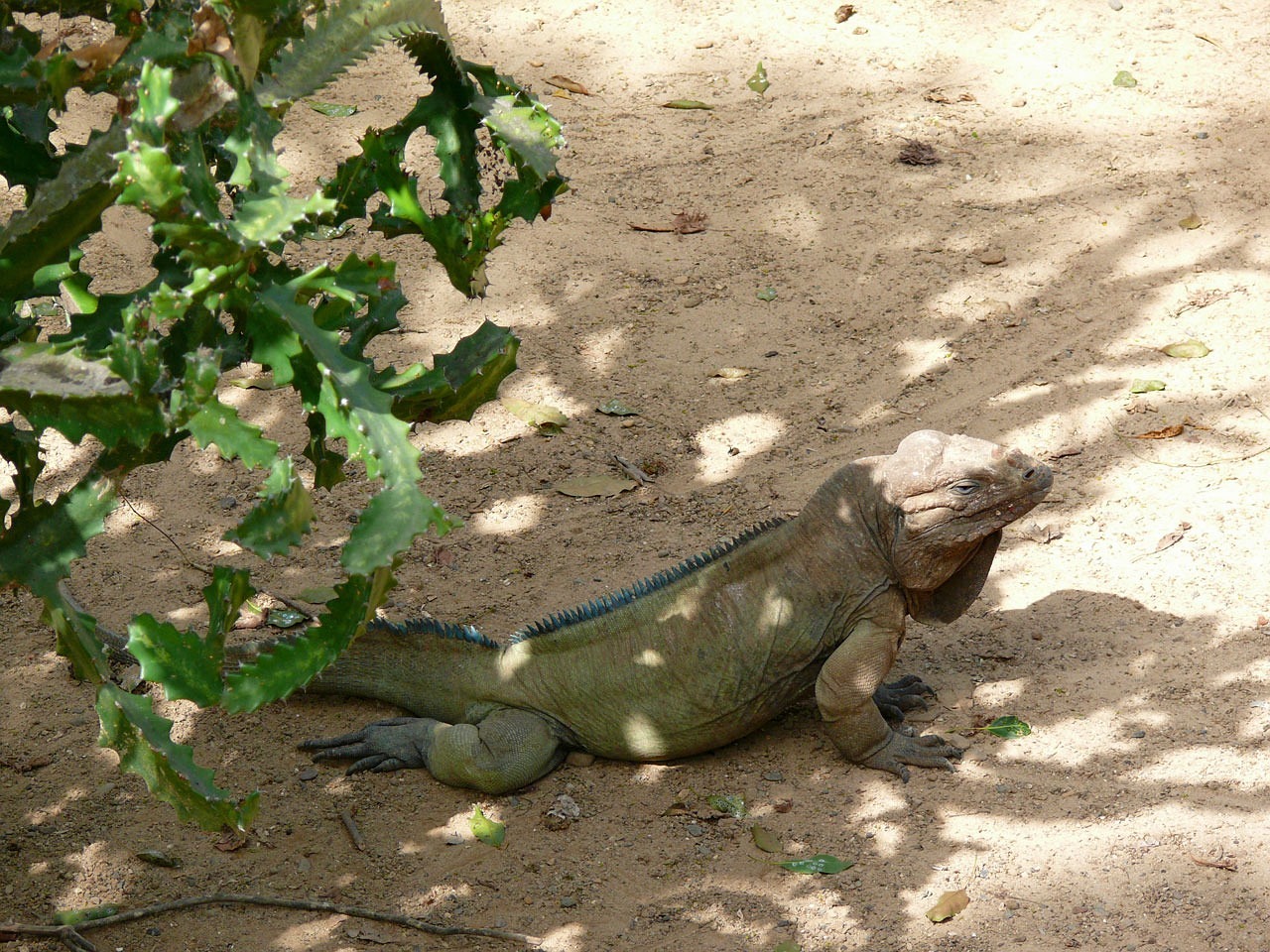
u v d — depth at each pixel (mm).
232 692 4160
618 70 15227
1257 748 7320
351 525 9492
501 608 8695
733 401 10664
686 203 13039
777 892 6574
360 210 5242
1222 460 9672
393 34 4648
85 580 8914
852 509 7363
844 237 12492
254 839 6965
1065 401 10375
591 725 7484
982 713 7750
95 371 3938
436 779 7438
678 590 7547
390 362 10867
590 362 11102
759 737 7828
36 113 5176
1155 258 12000
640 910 6496
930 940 6223
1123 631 8289
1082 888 6488
